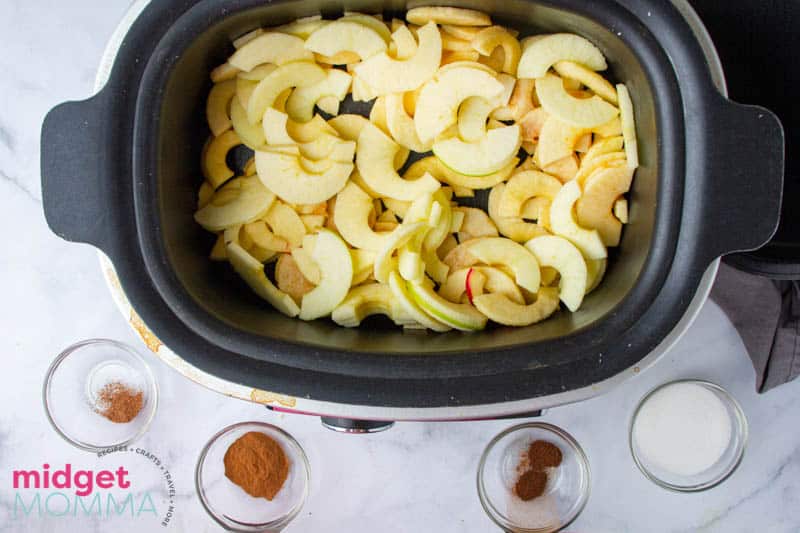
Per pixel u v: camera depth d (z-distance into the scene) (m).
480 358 0.54
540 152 0.61
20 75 0.70
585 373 0.54
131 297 0.54
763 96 0.65
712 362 0.72
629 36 0.55
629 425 0.72
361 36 0.59
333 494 0.73
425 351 0.56
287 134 0.60
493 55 0.61
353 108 0.63
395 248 0.60
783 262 0.61
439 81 0.60
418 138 0.61
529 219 0.64
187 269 0.57
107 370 0.73
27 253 0.72
